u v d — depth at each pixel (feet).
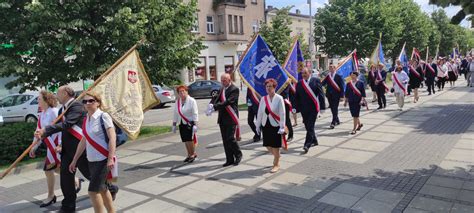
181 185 21.04
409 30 131.03
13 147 26.91
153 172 23.93
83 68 32.73
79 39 31.60
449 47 192.34
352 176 21.04
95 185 15.05
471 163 22.50
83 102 15.08
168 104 77.92
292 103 34.42
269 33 59.72
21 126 29.48
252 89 26.61
